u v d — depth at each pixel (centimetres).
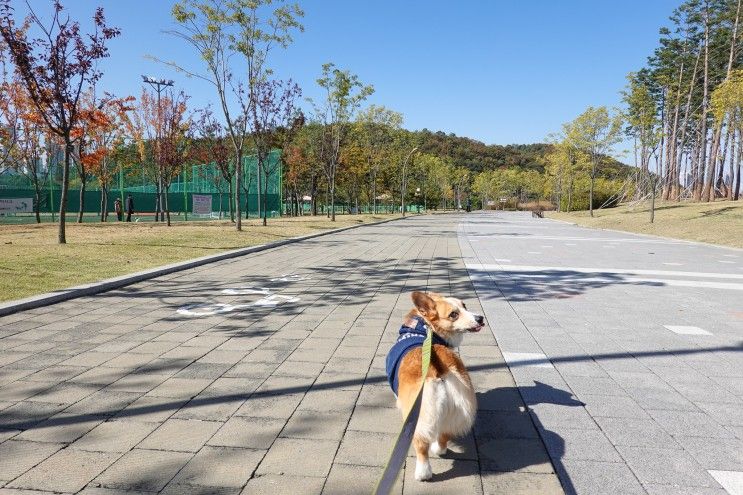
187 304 730
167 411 364
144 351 505
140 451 306
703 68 4500
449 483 274
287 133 2408
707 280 1005
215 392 401
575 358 497
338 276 1016
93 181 4038
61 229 1286
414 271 1102
